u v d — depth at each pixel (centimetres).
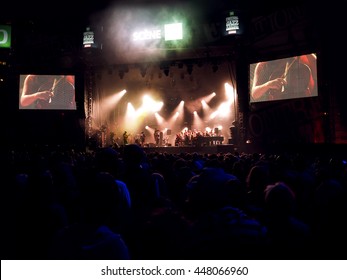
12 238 339
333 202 374
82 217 261
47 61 2245
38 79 2250
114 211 242
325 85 1792
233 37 1958
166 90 2955
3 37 2141
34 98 2239
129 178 382
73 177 484
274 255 260
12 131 2228
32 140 2262
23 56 2220
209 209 287
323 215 378
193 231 244
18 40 2186
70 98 2275
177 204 521
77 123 2305
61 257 228
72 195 451
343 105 1753
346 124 1742
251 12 1991
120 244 228
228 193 291
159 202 318
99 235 231
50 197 329
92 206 237
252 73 2058
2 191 401
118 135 2942
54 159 707
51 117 2295
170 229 209
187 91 2925
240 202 297
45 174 338
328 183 439
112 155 371
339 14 1745
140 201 368
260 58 2028
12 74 2223
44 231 313
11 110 2234
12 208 378
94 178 248
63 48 2216
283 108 1966
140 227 212
